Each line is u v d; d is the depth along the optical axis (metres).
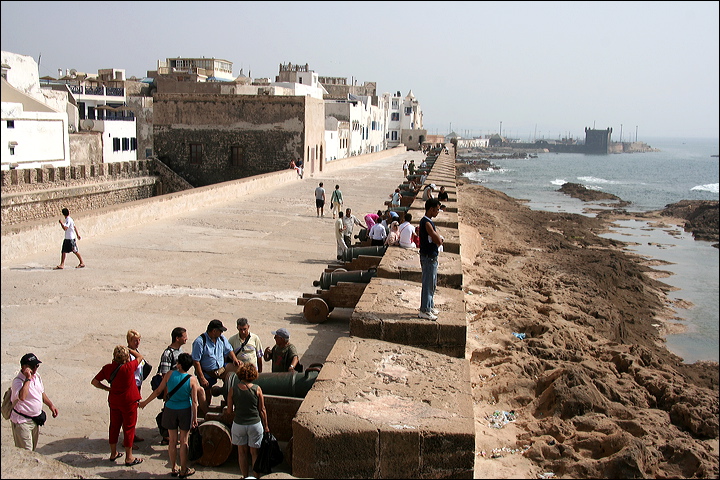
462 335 9.54
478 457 9.45
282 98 47.75
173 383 7.20
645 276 36.56
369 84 132.00
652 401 14.30
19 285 14.89
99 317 12.83
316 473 6.52
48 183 38.03
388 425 6.61
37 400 7.48
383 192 37.94
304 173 47.12
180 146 49.84
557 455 9.60
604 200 85.69
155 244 20.17
